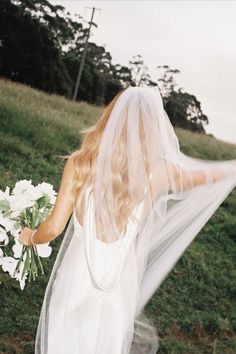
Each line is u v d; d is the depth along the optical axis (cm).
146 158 218
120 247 218
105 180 214
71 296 225
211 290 602
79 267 225
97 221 216
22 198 274
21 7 1783
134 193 215
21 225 277
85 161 221
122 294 227
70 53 1869
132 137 214
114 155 215
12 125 877
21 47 1753
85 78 1862
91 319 222
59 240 582
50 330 228
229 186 247
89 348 221
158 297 551
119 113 218
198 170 236
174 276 604
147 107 220
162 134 224
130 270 228
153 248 268
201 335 505
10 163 762
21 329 421
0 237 286
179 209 260
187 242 265
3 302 451
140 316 298
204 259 671
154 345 284
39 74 1773
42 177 761
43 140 877
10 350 388
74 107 1181
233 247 733
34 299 471
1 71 1698
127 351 235
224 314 558
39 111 1004
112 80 1833
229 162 250
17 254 280
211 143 1291
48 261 534
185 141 1270
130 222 218
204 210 257
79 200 220
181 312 538
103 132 220
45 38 1806
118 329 224
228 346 495
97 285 217
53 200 279
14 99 1018
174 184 224
